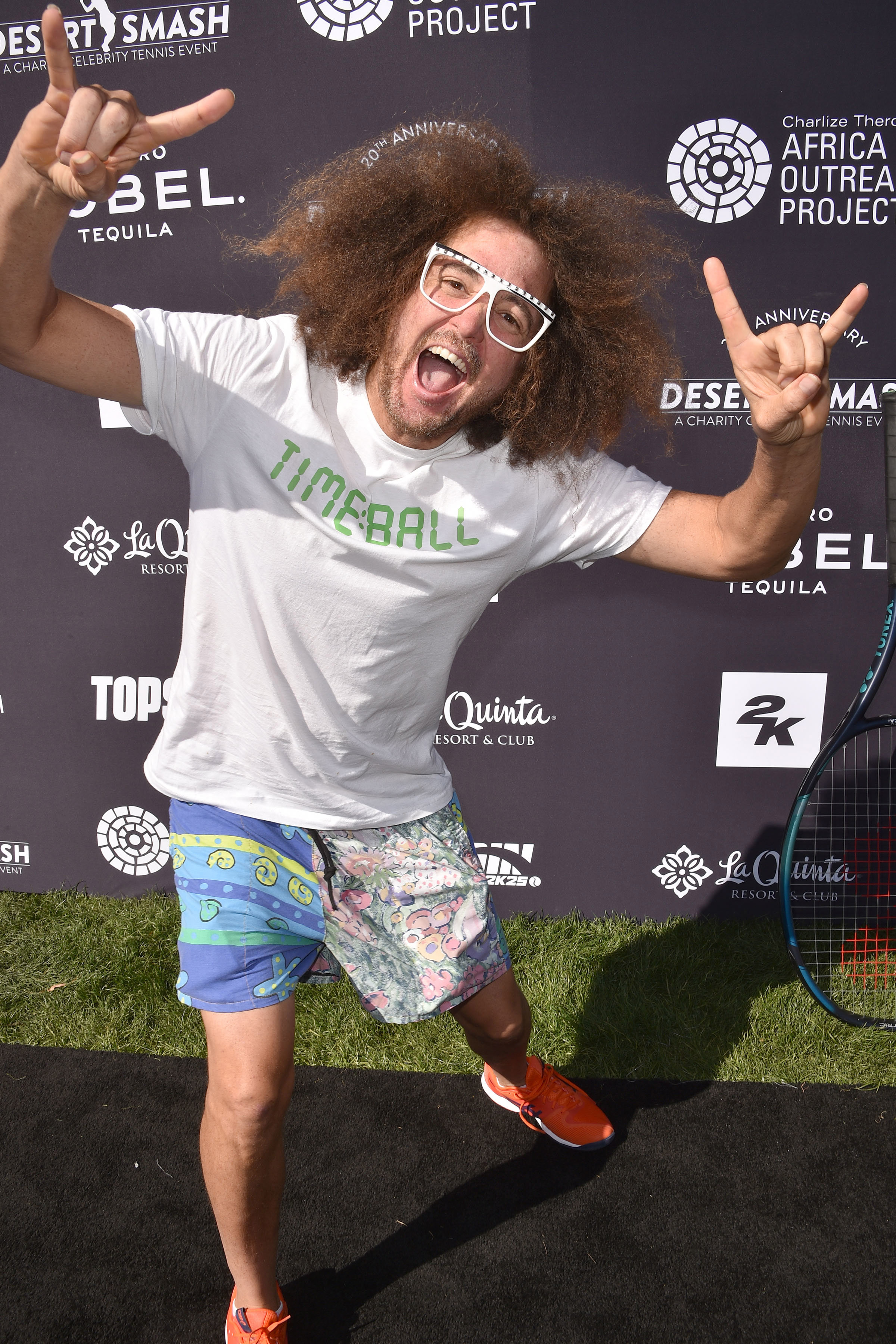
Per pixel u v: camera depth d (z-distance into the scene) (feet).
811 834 9.85
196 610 5.05
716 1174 7.11
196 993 4.92
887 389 6.70
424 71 8.17
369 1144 7.32
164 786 5.37
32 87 8.53
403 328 4.86
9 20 8.40
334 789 5.45
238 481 4.82
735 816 9.83
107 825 10.19
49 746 10.03
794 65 8.04
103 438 9.20
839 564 9.18
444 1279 6.31
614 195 5.68
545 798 9.87
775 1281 6.31
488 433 5.20
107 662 9.77
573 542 5.55
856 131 8.16
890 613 7.05
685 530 5.54
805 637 9.37
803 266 8.48
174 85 8.41
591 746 9.72
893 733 9.56
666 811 9.84
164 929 9.52
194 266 8.72
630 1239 6.60
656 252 5.86
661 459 8.99
